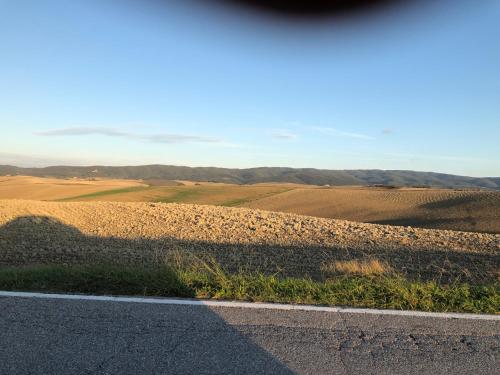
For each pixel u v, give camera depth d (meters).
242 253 13.54
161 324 3.99
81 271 5.51
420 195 57.31
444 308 4.67
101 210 24.98
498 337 3.89
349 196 60.53
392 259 12.54
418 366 3.29
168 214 23.62
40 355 3.32
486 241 16.14
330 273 9.84
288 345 3.60
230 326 3.98
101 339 3.63
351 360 3.36
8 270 5.80
